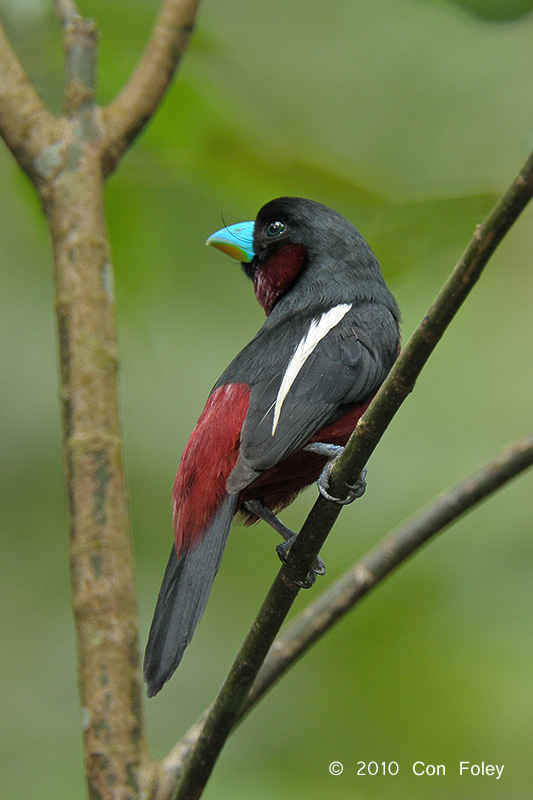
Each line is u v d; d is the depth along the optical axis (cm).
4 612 1260
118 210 891
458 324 1402
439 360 1382
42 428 1338
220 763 1045
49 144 661
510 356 1378
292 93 1116
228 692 570
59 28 819
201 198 898
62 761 1113
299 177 880
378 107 1115
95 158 665
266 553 1273
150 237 902
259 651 570
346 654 1103
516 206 487
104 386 610
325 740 1055
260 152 865
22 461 1322
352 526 1246
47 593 1281
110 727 552
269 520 841
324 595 667
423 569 1144
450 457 1289
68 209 647
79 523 583
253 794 997
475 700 1044
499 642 1076
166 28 706
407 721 1051
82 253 637
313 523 596
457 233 864
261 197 895
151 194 891
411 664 1079
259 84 1012
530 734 1018
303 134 1094
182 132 859
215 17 1113
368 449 579
